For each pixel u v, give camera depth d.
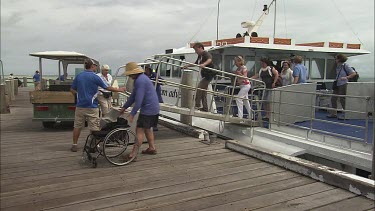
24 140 7.74
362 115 8.05
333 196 4.23
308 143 6.47
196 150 6.64
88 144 5.84
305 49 9.62
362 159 5.43
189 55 9.88
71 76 10.84
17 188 4.61
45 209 3.93
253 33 10.66
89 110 6.33
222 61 9.18
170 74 10.75
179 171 5.32
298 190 4.45
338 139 6.18
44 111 8.89
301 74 8.45
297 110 7.81
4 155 6.35
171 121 9.47
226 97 8.40
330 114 8.43
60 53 9.53
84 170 5.39
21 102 16.91
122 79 10.79
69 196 4.32
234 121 7.97
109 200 4.18
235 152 6.48
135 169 5.43
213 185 4.69
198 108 8.48
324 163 6.21
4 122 10.57
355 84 7.82
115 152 6.37
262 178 4.95
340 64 8.12
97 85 6.34
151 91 5.87
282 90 7.24
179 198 4.23
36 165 5.69
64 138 7.95
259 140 7.55
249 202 4.09
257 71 9.52
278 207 3.94
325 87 10.48
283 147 6.89
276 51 9.68
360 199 4.14
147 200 4.18
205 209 3.90
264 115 9.10
